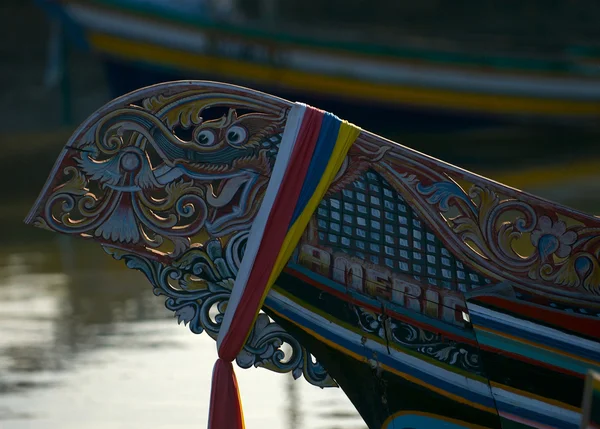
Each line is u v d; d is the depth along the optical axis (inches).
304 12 1520.7
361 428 350.0
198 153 256.4
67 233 253.9
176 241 256.4
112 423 350.9
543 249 259.4
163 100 255.8
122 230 255.8
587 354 258.5
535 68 1133.1
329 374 258.1
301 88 1074.1
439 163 258.2
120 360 428.8
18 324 494.0
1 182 987.3
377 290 257.1
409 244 258.5
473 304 257.8
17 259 653.3
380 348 256.8
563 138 1152.8
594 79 1147.3
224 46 1041.5
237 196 256.8
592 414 184.4
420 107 1117.1
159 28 1029.2
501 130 1151.6
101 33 1037.2
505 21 1457.9
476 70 1118.4
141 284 577.9
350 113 1106.1
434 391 257.1
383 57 1086.4
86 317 503.5
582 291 259.9
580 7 1441.9
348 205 257.3
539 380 257.6
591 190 855.7
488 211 259.3
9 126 1433.3
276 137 256.8
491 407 257.1
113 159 255.3
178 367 419.2
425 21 1497.3
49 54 1556.3
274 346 257.3
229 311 252.2
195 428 345.1
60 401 375.2
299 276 255.9
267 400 389.7
